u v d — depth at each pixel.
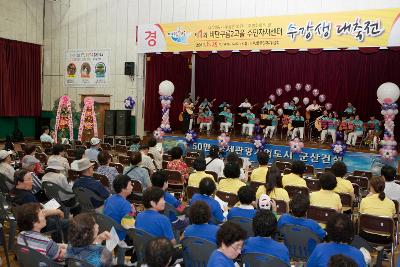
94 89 17.64
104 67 17.31
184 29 13.16
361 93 16.53
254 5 14.22
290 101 17.64
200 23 12.92
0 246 5.34
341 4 12.75
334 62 16.89
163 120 14.82
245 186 4.36
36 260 3.03
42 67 18.70
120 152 12.09
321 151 12.90
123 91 17.02
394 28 10.40
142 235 3.56
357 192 6.83
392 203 4.92
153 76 17.06
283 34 11.78
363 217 4.71
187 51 13.19
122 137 16.23
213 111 19.30
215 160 7.51
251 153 14.09
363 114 16.55
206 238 3.53
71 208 5.77
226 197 5.35
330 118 15.08
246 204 4.33
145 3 16.28
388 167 5.96
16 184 4.77
